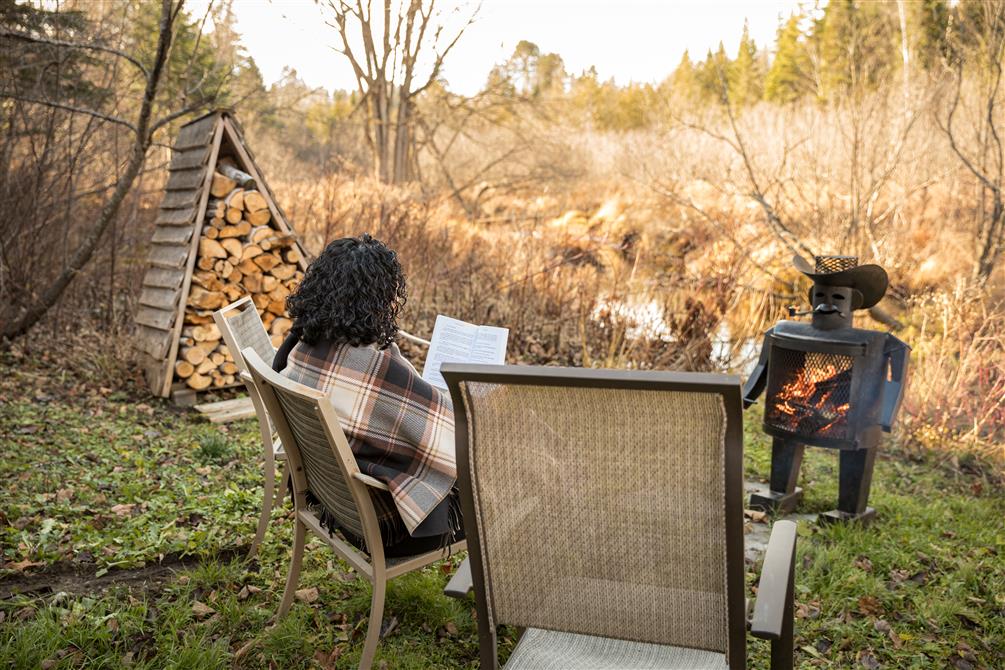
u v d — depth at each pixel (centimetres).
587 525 162
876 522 390
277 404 248
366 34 1783
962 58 823
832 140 1001
